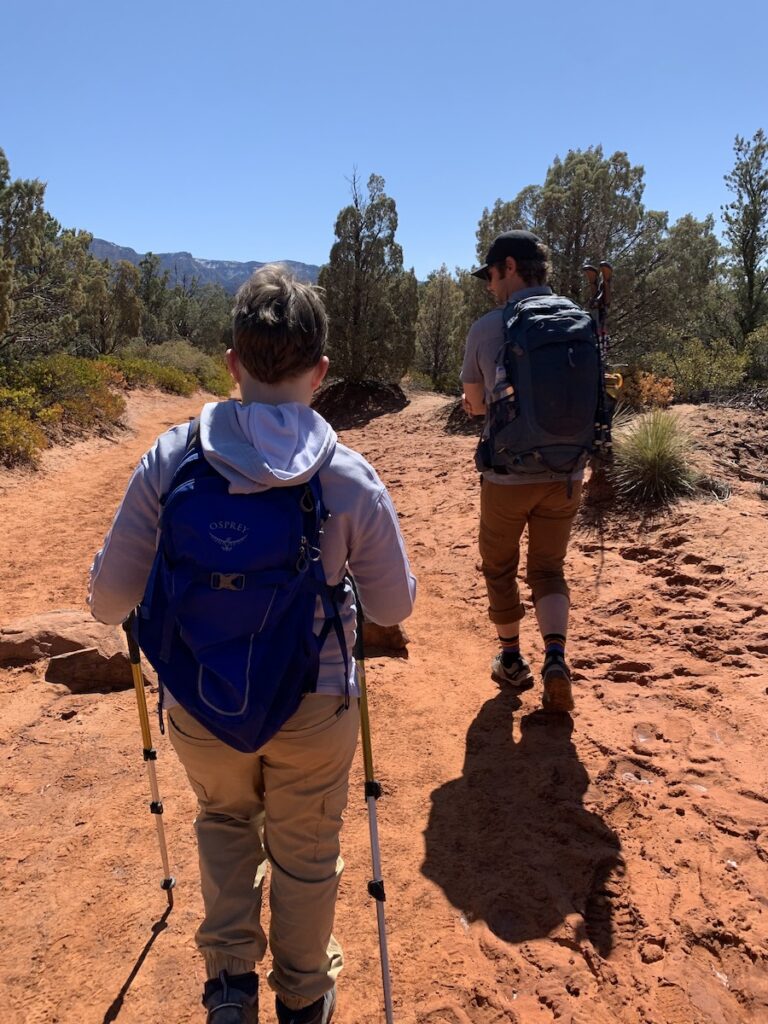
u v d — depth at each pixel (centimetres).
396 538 175
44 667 404
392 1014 198
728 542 516
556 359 310
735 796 294
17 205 1636
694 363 1101
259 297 172
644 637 427
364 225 1767
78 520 802
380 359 1784
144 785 312
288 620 154
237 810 182
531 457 322
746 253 1912
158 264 5338
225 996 165
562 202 1338
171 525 153
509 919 243
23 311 1672
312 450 164
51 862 268
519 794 304
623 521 595
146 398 2083
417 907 250
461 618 495
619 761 321
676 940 231
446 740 348
